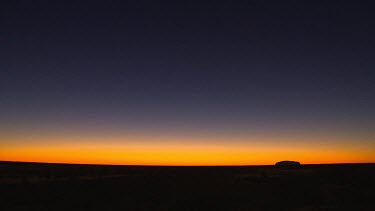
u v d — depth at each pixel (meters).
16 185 33.81
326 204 26.88
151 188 34.06
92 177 46.28
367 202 27.50
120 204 25.66
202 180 42.41
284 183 38.84
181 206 24.42
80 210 23.12
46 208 23.53
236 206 25.25
